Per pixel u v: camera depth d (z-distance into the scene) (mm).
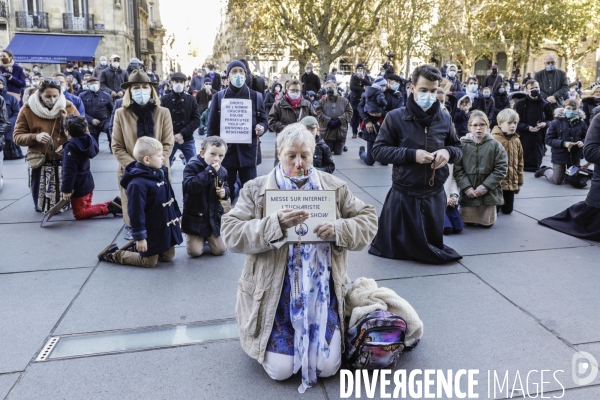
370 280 3174
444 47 31875
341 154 10969
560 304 3863
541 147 9312
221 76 17188
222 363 3027
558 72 10367
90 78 10398
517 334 3408
